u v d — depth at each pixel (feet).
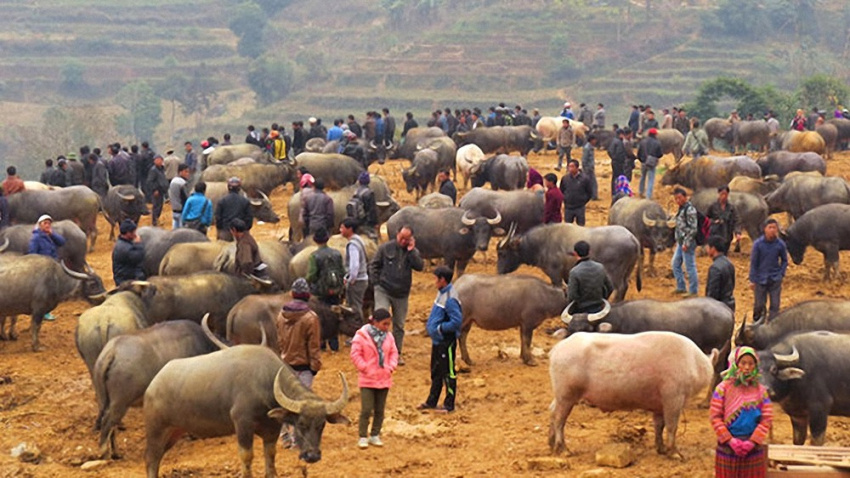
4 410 54.39
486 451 45.65
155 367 46.09
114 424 46.11
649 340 43.01
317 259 54.80
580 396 43.88
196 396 40.78
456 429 48.85
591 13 619.26
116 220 100.63
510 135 136.36
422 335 66.08
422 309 72.02
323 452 46.03
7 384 57.77
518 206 81.51
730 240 74.69
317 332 45.75
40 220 69.56
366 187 74.13
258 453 46.65
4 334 66.95
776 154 110.42
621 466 42.65
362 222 73.67
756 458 35.94
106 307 51.72
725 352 51.16
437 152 115.85
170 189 90.43
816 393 43.27
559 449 44.27
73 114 461.37
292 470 43.80
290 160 113.19
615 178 105.60
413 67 600.39
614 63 583.58
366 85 602.03
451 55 604.08
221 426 41.11
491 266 83.56
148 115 613.52
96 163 110.93
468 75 583.58
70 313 74.54
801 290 76.43
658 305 51.08
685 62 570.05
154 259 69.51
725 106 442.91
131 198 98.58
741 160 103.86
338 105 584.81
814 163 107.76
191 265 63.41
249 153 121.90
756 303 62.13
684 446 45.55
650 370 42.60
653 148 106.01
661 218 77.71
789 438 47.11
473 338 65.67
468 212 74.69
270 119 592.19
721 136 163.43
